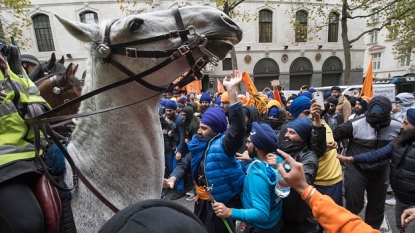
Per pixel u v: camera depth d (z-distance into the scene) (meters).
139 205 0.61
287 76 21.98
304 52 22.00
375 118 2.77
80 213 1.26
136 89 1.35
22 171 1.09
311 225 2.07
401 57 21.12
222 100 4.23
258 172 1.94
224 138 2.12
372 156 2.68
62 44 18.16
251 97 4.75
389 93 10.06
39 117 1.13
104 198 1.27
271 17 21.27
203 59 1.29
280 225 2.03
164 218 0.56
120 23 1.30
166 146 5.04
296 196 1.93
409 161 2.30
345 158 2.79
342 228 1.09
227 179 2.12
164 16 1.33
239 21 20.41
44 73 3.44
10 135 1.15
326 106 4.76
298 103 3.35
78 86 3.03
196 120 4.97
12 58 1.26
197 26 1.31
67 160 1.28
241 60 21.09
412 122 2.28
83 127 1.37
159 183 1.53
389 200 4.03
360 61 23.06
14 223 1.03
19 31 12.55
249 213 1.87
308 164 2.08
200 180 2.23
